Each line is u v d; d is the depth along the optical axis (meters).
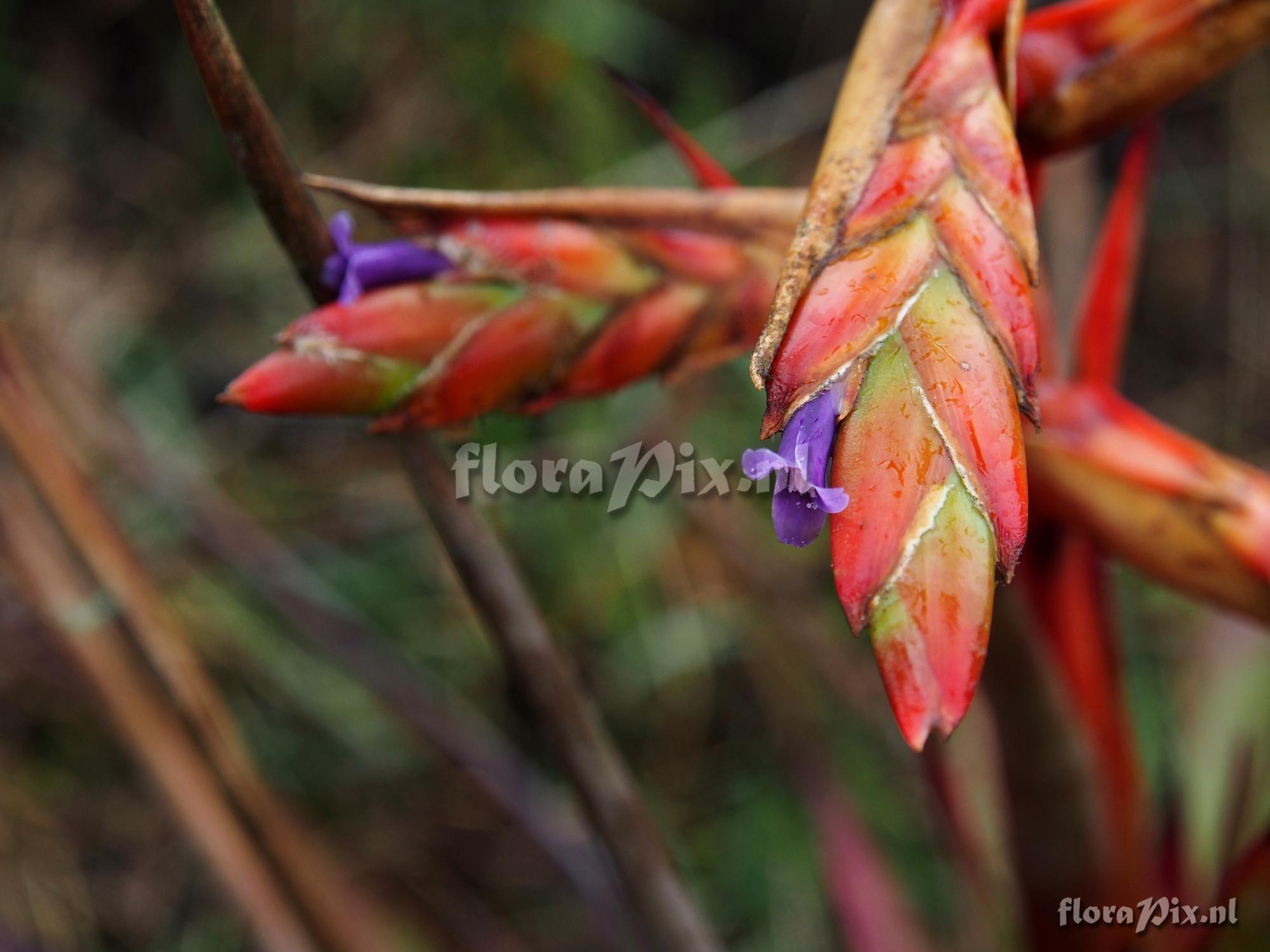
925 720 0.21
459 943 0.62
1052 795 0.37
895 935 0.50
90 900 0.62
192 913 0.62
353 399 0.29
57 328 0.72
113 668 0.42
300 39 0.80
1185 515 0.33
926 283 0.23
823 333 0.22
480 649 0.69
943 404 0.22
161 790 0.43
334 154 0.79
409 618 0.70
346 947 0.43
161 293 0.77
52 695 0.64
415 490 0.34
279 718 0.67
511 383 0.30
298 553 0.70
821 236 0.23
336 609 0.54
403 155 0.80
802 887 0.62
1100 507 0.34
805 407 0.22
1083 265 0.61
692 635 0.68
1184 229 0.87
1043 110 0.30
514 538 0.68
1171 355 0.87
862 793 0.65
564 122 0.80
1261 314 0.85
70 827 0.64
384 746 0.66
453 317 0.29
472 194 0.30
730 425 0.72
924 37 0.25
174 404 0.73
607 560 0.69
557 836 0.53
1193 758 0.47
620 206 0.30
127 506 0.63
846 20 0.88
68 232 0.78
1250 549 0.33
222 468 0.73
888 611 0.21
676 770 0.69
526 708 0.37
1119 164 0.88
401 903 0.62
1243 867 0.37
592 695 0.69
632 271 0.30
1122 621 0.70
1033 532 0.37
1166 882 0.41
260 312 0.78
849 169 0.24
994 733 0.38
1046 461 0.34
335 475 0.74
